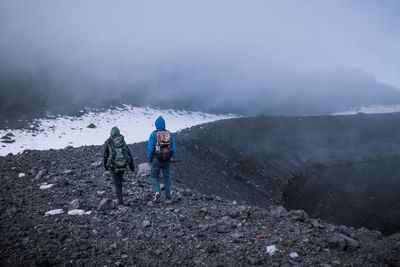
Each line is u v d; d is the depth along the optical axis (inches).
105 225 181.6
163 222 192.5
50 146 484.4
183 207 231.5
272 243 164.1
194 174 524.1
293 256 147.4
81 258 139.9
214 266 137.6
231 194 550.6
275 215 219.6
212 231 180.7
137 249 152.7
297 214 211.9
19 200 223.3
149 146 221.3
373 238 184.2
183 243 161.9
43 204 217.9
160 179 332.5
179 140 678.5
